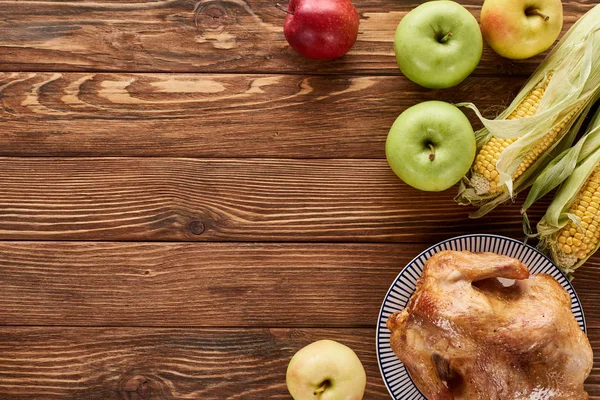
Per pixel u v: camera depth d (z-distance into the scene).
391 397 0.83
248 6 0.84
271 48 0.84
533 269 0.81
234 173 0.85
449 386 0.76
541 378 0.72
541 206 0.84
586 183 0.79
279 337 0.84
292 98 0.84
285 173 0.84
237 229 0.84
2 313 0.85
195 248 0.84
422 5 0.79
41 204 0.85
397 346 0.76
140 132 0.85
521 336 0.72
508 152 0.77
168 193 0.85
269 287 0.84
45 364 0.84
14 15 0.84
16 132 0.85
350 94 0.84
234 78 0.84
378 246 0.84
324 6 0.78
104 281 0.85
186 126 0.85
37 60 0.85
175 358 0.84
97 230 0.85
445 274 0.75
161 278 0.84
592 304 0.83
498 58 0.84
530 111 0.80
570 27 0.83
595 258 0.83
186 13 0.84
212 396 0.84
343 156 0.84
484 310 0.73
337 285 0.84
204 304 0.84
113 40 0.84
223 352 0.84
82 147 0.85
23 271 0.85
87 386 0.84
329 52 0.81
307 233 0.84
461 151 0.77
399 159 0.79
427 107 0.78
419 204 0.84
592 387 0.83
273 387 0.84
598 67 0.78
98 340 0.84
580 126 0.82
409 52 0.79
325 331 0.84
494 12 0.79
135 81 0.85
